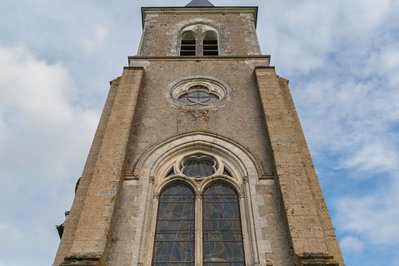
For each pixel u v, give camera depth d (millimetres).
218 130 13547
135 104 14125
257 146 12789
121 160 11617
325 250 8945
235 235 10562
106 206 10141
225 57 17656
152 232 10492
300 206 10039
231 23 21250
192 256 10078
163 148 12820
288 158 11539
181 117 14203
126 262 9406
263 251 9609
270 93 14469
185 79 16375
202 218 10953
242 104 14789
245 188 11453
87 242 9211
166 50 18859
